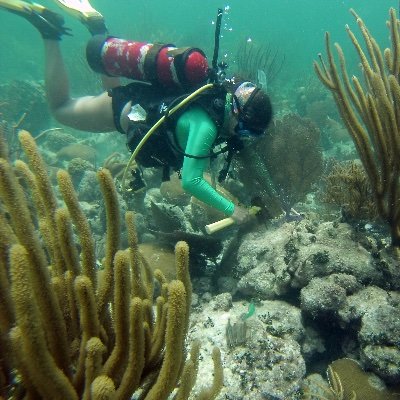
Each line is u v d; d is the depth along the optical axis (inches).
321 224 153.9
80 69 673.0
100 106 173.8
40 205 61.6
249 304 141.7
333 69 132.6
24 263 40.9
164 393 50.5
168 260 156.1
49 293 50.1
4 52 1186.0
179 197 238.5
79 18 191.6
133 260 62.6
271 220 175.2
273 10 3597.4
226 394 105.2
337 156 416.8
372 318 117.5
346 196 162.2
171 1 3280.0
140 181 144.7
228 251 174.6
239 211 134.4
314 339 131.5
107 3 2426.2
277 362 113.4
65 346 53.1
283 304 139.5
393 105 128.6
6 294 51.2
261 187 189.5
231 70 621.0
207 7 3336.6
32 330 41.9
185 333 59.8
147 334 58.8
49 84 189.6
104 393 41.2
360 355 118.3
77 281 50.2
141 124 131.1
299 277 135.1
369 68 135.4
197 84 126.3
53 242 58.4
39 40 1398.9
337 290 124.3
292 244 145.6
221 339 123.6
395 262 135.1
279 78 846.5
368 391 111.7
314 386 119.4
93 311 52.2
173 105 122.3
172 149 128.2
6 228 54.9
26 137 57.9
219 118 118.3
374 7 3563.0
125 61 137.1
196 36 955.3
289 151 203.3
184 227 202.4
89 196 266.4
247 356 113.9
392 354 110.7
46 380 45.5
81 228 57.0
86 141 460.4
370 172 132.3
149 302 62.6
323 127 496.1
